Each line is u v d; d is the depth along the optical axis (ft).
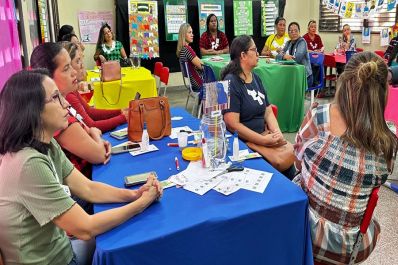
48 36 13.52
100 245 3.45
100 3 19.99
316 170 4.44
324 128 4.38
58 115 3.61
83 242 4.75
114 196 4.36
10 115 3.39
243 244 4.04
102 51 17.30
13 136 3.36
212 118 5.34
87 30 20.02
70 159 5.45
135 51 20.13
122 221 3.76
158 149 5.93
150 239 3.53
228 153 5.72
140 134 6.22
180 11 20.92
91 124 6.82
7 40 6.30
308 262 4.45
